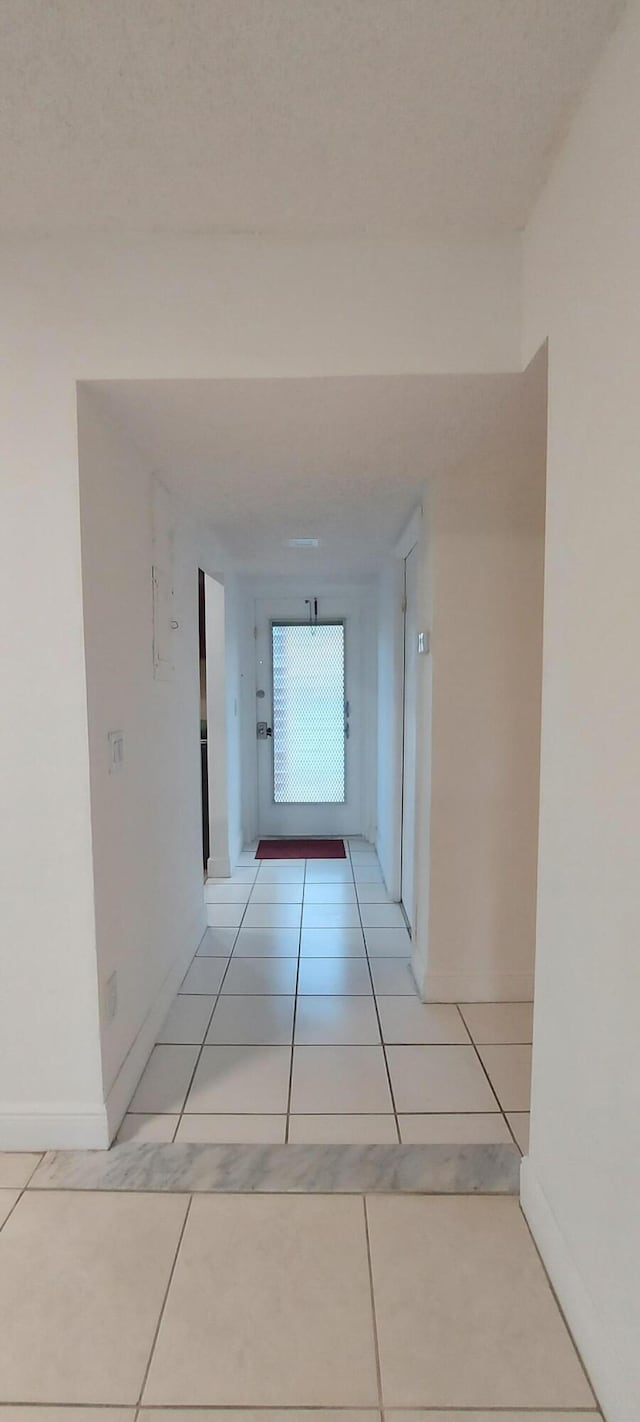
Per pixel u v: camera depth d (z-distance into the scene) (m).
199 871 2.97
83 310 1.47
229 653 3.89
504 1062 2.03
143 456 1.99
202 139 1.18
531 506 2.22
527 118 1.15
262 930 3.08
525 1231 1.44
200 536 2.94
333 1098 1.85
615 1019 1.05
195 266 1.47
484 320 1.48
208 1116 1.78
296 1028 2.23
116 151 1.21
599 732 1.10
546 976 1.36
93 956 1.62
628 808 1.00
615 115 1.01
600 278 1.08
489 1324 1.24
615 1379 1.05
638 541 0.97
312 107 1.12
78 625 1.54
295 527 2.91
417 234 1.46
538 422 1.76
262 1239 1.41
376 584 4.41
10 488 1.51
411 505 2.57
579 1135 1.19
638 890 0.97
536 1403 1.11
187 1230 1.43
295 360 1.48
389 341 1.48
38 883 1.60
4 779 1.57
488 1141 1.69
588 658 1.14
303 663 4.71
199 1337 1.21
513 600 2.25
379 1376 1.15
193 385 1.52
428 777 2.36
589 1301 1.15
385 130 1.17
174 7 0.95
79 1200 1.51
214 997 2.45
